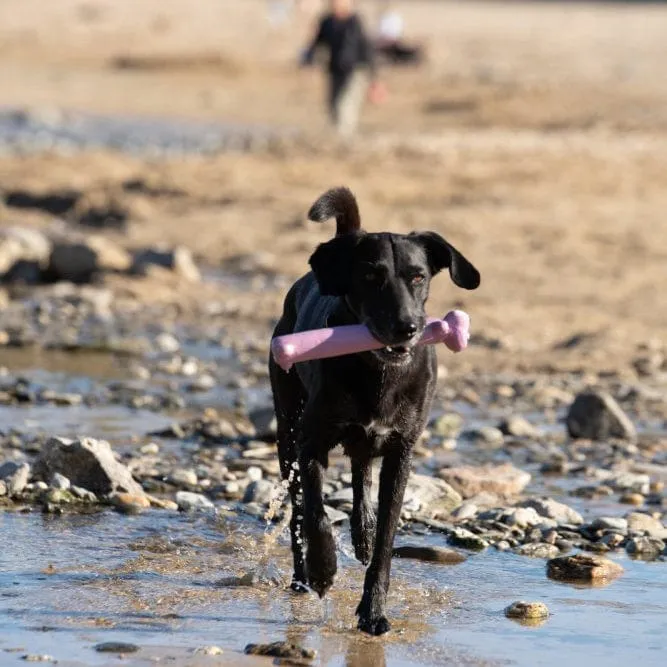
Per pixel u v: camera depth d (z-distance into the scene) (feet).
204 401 44.32
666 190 87.61
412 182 87.30
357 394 25.63
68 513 31.71
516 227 75.10
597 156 98.27
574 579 28.30
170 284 63.10
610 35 216.54
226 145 114.01
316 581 25.27
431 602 26.61
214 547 29.81
